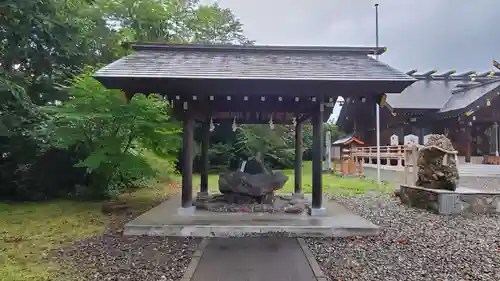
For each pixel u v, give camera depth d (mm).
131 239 5805
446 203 8227
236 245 5367
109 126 9086
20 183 10445
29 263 4613
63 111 8641
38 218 7691
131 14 14367
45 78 11102
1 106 9711
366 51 7461
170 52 7395
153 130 8945
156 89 6371
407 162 11000
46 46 10273
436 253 4988
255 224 6176
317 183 7066
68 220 7477
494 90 19016
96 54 12484
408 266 4418
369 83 6141
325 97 6945
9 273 4203
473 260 4676
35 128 10219
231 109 8719
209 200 8859
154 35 15148
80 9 12008
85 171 10945
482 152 22359
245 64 6840
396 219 7516
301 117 9375
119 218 7711
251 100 7484
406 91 23688
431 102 22312
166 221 6426
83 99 8414
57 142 9523
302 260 4645
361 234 5988
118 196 10883
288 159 24125
